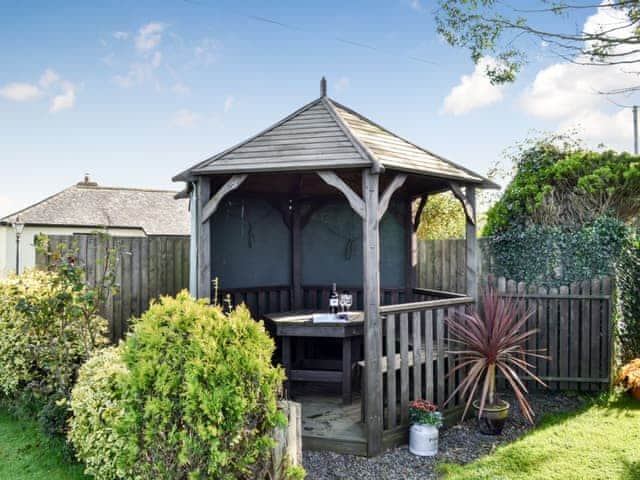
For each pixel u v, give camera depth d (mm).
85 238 5957
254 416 2650
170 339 2605
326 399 5141
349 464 3752
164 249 6512
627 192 6453
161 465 2473
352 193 3963
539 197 6816
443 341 4668
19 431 4230
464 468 3615
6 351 4703
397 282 6219
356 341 5578
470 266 4984
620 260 6059
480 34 4594
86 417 3252
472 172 4945
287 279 6516
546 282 6512
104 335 5996
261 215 6281
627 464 3607
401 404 4215
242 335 2719
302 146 4258
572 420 4637
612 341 5586
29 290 5004
